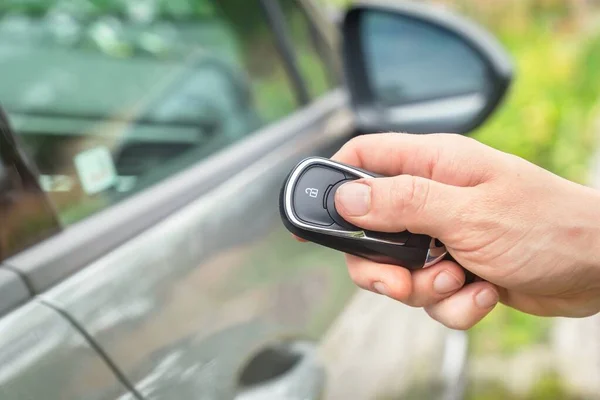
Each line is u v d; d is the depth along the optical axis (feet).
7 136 3.08
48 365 2.75
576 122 16.02
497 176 2.86
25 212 3.12
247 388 3.58
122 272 3.27
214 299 3.61
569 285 3.03
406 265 2.94
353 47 6.63
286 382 3.81
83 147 4.07
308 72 6.22
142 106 4.75
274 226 4.37
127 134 4.46
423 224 2.78
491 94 5.82
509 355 8.81
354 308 4.75
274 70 5.84
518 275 2.94
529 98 16.83
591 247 2.87
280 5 5.97
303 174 2.87
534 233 2.83
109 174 4.06
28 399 2.61
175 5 5.56
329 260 4.76
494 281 2.98
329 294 4.57
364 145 3.08
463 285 3.09
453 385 5.44
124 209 3.67
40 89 4.38
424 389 4.99
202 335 3.44
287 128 5.45
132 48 5.12
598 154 15.01
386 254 2.89
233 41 5.73
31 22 4.67
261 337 3.80
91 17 5.03
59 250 3.17
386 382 4.58
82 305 3.02
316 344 4.21
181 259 3.57
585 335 9.04
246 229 4.10
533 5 21.36
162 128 4.72
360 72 6.56
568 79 17.74
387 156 3.03
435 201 2.76
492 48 5.87
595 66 17.92
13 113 4.10
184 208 3.90
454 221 2.79
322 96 6.31
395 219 2.77
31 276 2.99
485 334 9.26
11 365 2.64
